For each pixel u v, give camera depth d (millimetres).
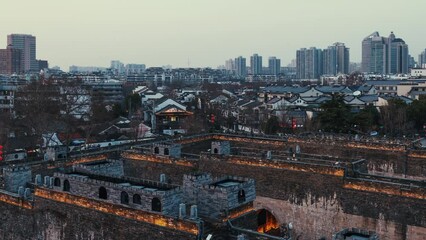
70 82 163000
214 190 45906
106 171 58219
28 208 50906
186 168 73875
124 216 43031
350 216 61594
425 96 162375
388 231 58375
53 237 48688
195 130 139125
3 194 53219
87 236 45750
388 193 58531
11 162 71062
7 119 126062
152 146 84062
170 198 42219
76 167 55562
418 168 74625
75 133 131250
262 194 69312
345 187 62156
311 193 65125
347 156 82000
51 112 130250
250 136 94250
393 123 132625
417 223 55969
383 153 78312
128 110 179500
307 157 75438
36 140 116500
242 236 37594
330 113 118125
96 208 45062
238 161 71125
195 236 38344
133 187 44594
